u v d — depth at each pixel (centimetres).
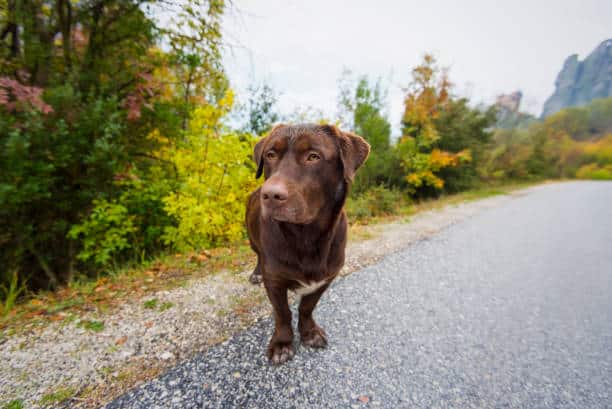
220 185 105
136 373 46
